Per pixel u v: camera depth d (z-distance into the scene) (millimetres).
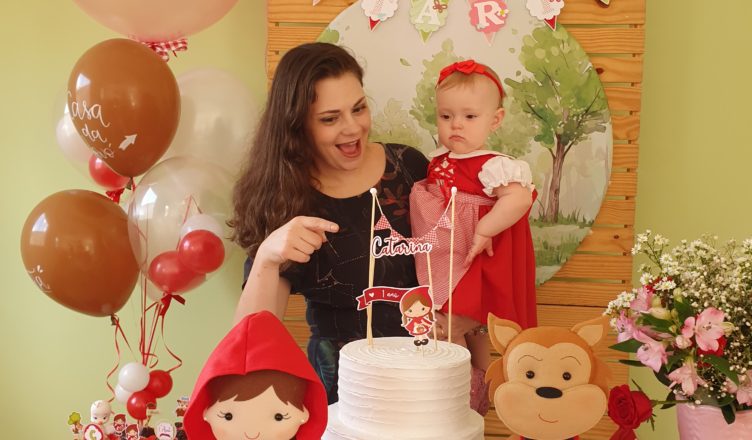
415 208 1624
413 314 1241
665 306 1229
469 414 1234
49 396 2203
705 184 2037
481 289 1592
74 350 2191
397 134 1956
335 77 1550
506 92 1924
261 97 2098
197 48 2102
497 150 1940
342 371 1203
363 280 1626
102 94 1615
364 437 1138
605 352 1913
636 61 1900
